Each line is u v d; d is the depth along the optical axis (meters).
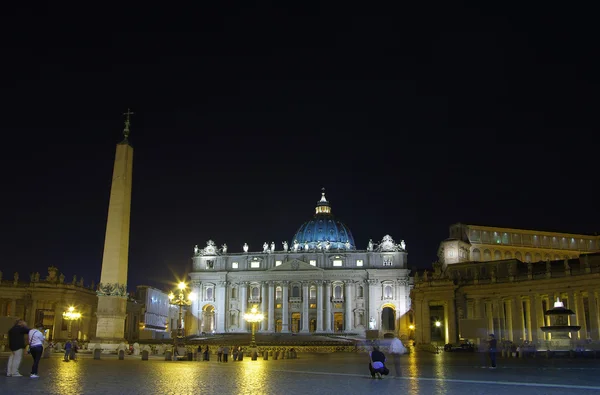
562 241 126.19
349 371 37.66
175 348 58.03
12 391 22.12
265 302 153.25
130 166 60.69
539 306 78.81
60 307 100.06
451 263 106.88
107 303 57.59
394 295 148.00
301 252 155.62
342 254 153.38
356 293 150.50
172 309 167.25
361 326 147.75
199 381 28.11
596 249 127.88
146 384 26.00
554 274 77.06
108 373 33.03
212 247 159.88
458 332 88.00
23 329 28.53
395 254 150.88
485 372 34.94
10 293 98.81
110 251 58.34
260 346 94.06
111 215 58.69
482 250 119.88
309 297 152.50
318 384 26.77
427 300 92.81
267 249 159.12
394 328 148.62
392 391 23.53
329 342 109.50
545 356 57.22
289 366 45.22
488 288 85.94
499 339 77.00
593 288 71.62
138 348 62.81
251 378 30.50
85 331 107.06
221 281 155.88
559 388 24.75
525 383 27.02
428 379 29.53
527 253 122.75
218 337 137.12
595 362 47.72
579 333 73.00
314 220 177.00
